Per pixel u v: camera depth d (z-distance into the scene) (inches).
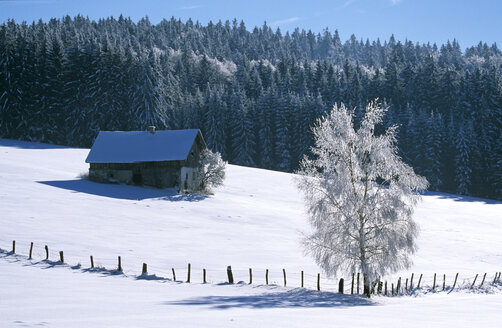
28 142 3038.9
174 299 541.6
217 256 1037.2
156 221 1408.7
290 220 1680.6
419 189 787.4
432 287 924.6
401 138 3612.2
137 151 2188.7
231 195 2175.2
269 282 834.2
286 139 3750.0
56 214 1315.2
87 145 3316.9
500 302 674.8
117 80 3385.8
